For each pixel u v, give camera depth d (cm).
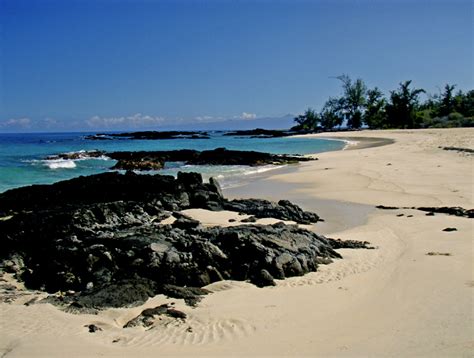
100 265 936
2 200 1691
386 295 838
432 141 4900
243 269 936
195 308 789
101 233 1091
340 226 1477
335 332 691
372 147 4938
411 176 2478
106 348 648
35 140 9200
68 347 648
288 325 720
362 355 612
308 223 1509
